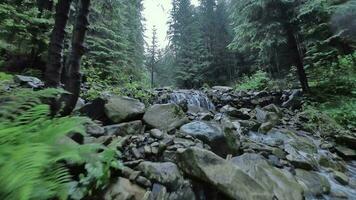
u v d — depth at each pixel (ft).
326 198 14.94
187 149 13.48
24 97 7.38
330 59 45.44
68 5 14.98
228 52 105.91
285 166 17.43
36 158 4.70
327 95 35.63
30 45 33.94
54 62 14.37
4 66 33.06
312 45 45.65
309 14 35.01
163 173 12.48
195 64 106.52
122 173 12.01
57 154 6.00
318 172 18.17
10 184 4.19
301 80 37.91
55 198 5.42
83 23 15.53
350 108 30.50
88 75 36.70
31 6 34.50
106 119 18.98
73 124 6.79
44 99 12.84
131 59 70.28
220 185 11.98
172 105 20.76
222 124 20.53
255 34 38.63
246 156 15.90
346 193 15.83
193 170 12.80
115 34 52.80
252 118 29.73
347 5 32.86
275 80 48.57
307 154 20.25
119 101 19.85
